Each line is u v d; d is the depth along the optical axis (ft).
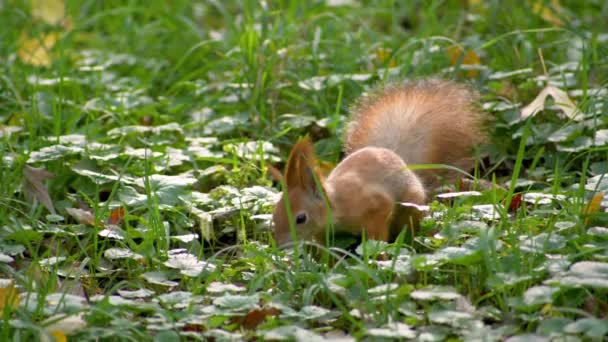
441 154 32.73
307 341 20.13
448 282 24.03
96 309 21.44
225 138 38.52
